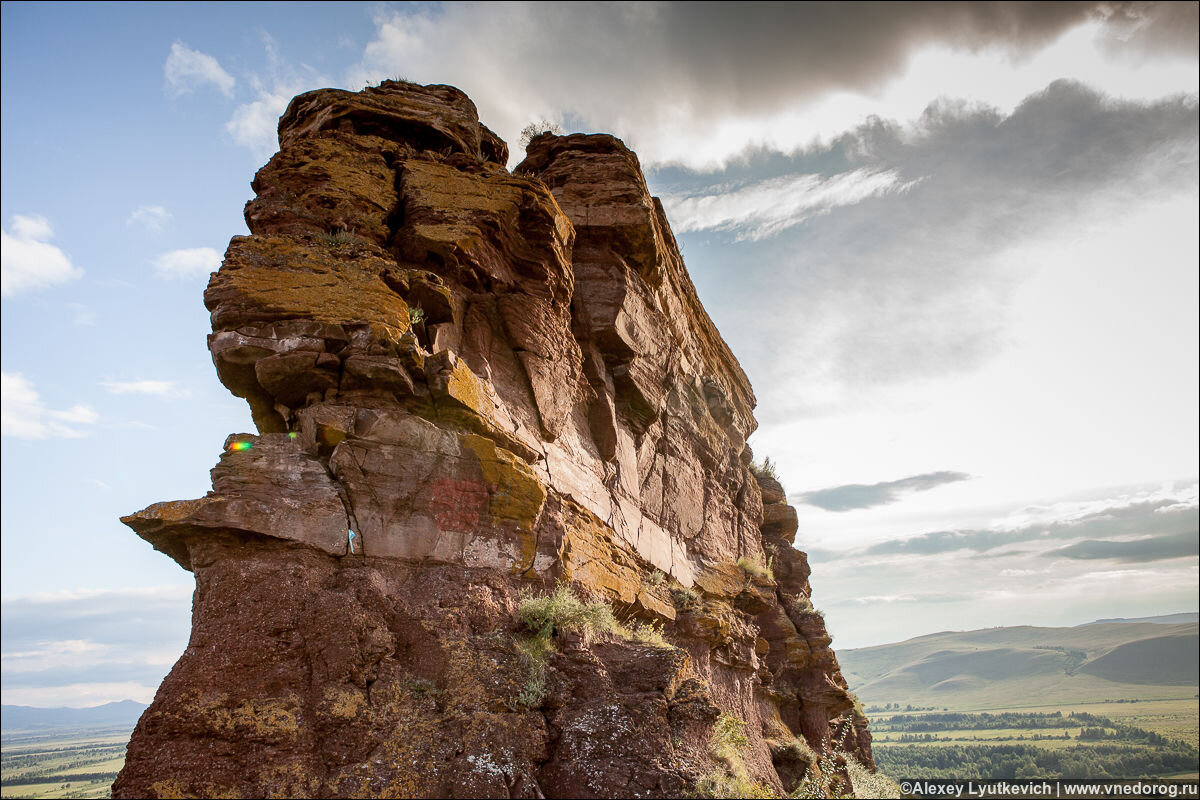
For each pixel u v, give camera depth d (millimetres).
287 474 10195
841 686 27844
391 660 9461
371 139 15109
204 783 7805
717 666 20141
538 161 20750
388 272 12242
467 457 11523
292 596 9258
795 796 19328
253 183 13961
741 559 25625
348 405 11008
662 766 9391
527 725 9484
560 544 12586
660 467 20938
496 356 14180
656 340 20516
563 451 15492
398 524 10688
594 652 11508
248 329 11031
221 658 8594
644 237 18953
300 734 8383
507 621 10844
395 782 8320
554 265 15828
